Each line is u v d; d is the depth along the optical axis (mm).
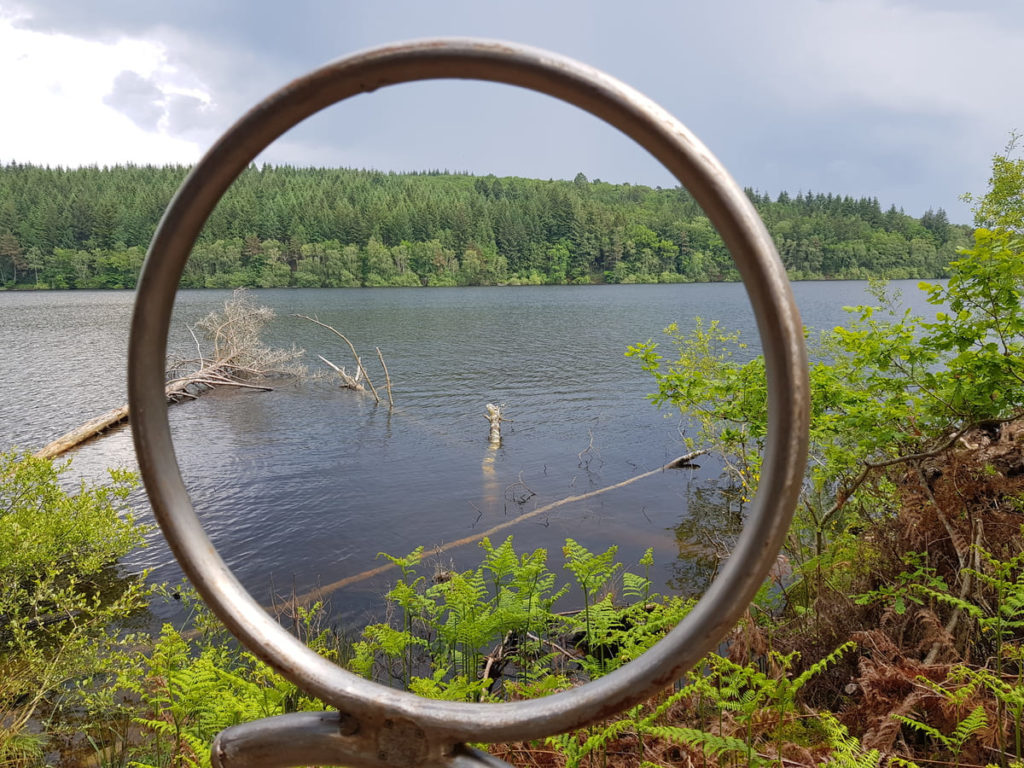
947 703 2416
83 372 24641
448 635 4211
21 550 5637
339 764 548
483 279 100188
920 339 3518
